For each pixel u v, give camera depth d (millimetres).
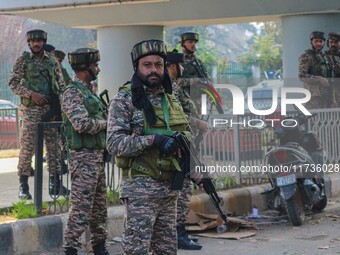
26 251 6863
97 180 6215
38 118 8453
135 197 4680
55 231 7082
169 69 6809
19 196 8578
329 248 7141
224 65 35594
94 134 6129
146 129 4723
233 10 13648
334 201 9844
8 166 12477
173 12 13898
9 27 31422
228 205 8602
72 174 6180
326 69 11039
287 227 8156
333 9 13516
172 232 4871
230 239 7570
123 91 4773
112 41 14797
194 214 7934
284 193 7977
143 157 4684
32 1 13266
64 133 6832
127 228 4699
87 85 6227
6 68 25047
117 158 4777
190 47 8328
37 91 8391
